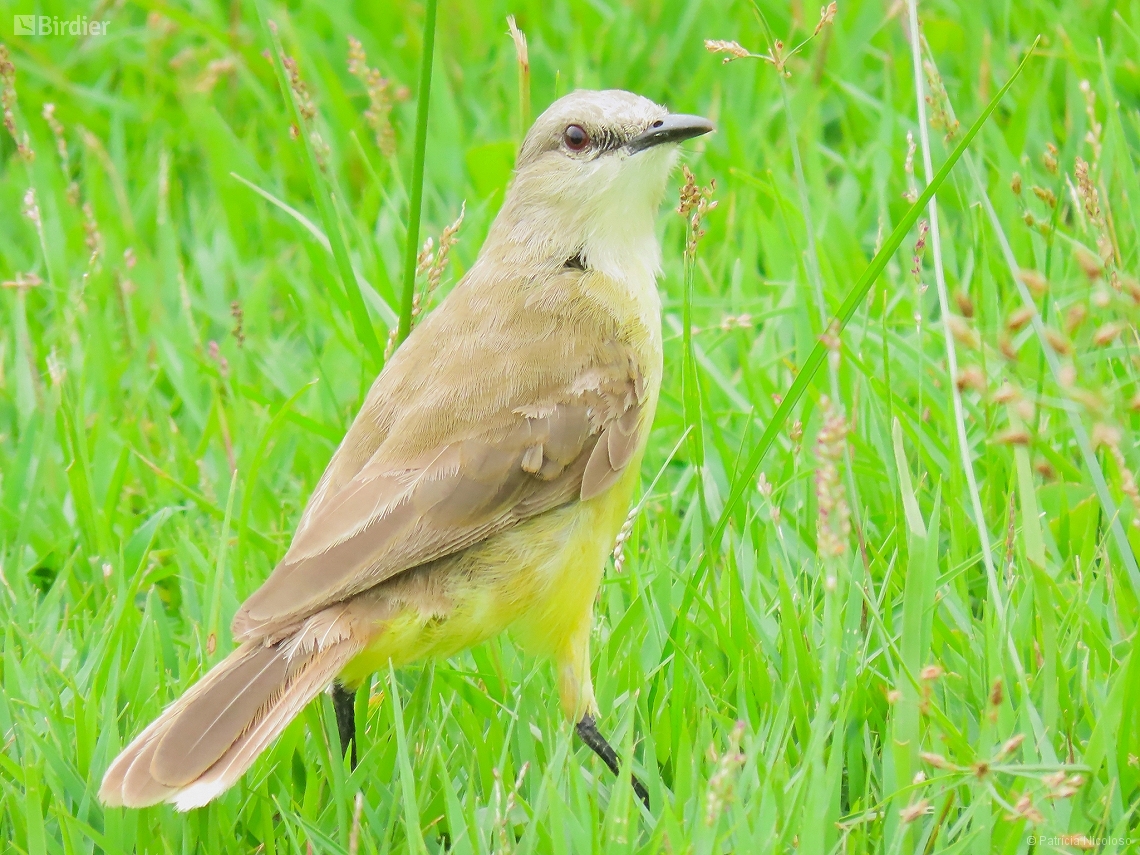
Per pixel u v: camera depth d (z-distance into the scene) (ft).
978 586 31.96
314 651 26.07
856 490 31.04
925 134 31.17
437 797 27.63
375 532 27.20
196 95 48.39
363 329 34.53
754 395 36.68
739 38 49.90
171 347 40.70
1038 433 32.65
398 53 53.01
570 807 26.09
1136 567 27.09
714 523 33.63
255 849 27.61
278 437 38.45
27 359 39.17
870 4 48.75
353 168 48.47
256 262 46.21
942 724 24.79
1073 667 27.68
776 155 45.68
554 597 28.73
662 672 29.63
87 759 27.94
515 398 29.01
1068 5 47.80
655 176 32.55
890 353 37.22
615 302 31.45
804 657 28.40
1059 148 44.83
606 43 51.24
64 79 51.08
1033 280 24.22
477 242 44.16
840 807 26.04
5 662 29.48
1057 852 24.20
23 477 36.52
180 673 30.83
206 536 34.99
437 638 27.99
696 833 24.29
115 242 45.85
